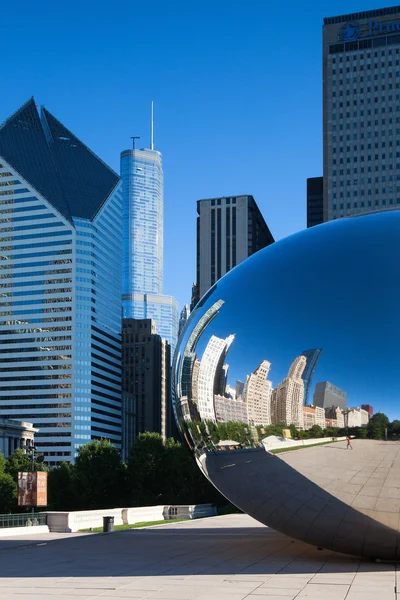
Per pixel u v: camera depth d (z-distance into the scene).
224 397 12.40
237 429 12.21
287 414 11.53
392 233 11.91
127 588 10.74
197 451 13.72
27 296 197.38
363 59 158.38
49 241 198.12
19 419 192.38
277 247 12.98
